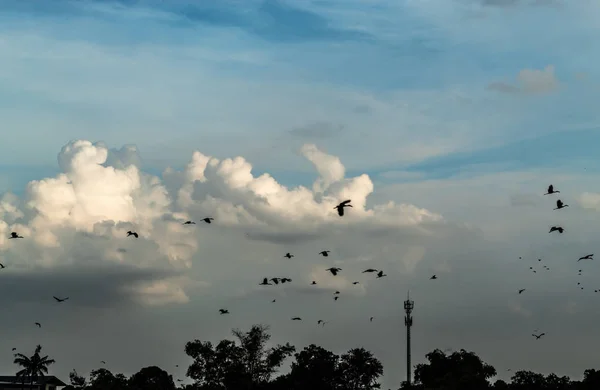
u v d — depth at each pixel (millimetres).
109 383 169250
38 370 189250
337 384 178625
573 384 174625
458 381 162250
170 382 184625
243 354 179125
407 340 190000
